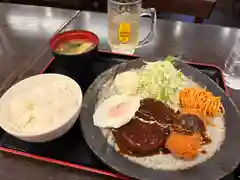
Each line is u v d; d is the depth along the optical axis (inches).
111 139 28.7
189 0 58.2
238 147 27.8
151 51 43.5
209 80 35.2
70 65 34.7
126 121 30.0
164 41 45.5
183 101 32.9
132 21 39.7
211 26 48.9
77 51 35.9
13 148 29.5
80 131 30.8
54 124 28.0
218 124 30.5
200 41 45.7
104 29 47.9
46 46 44.8
